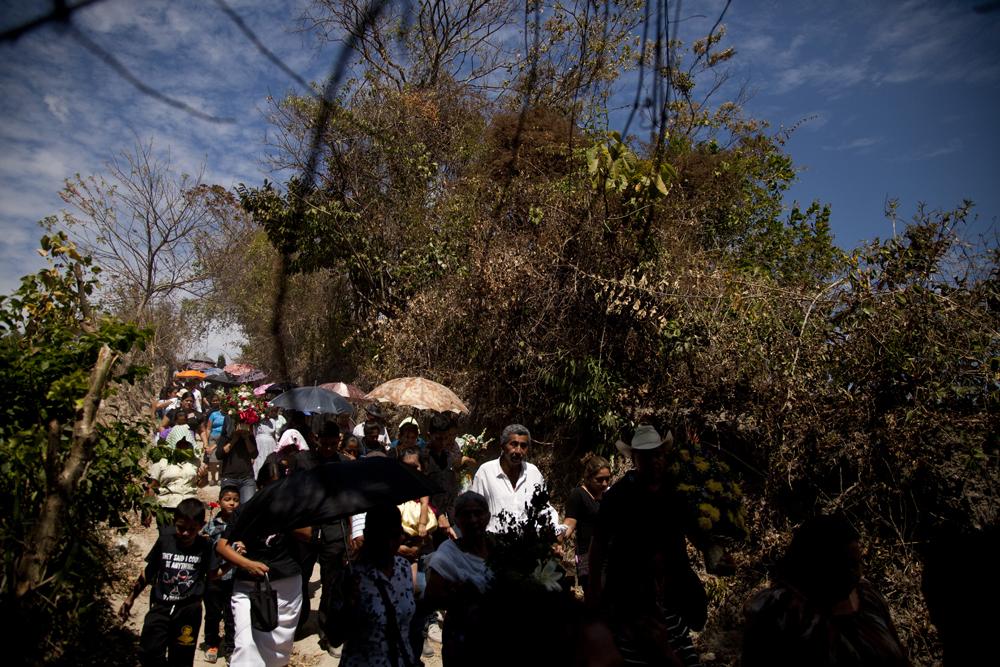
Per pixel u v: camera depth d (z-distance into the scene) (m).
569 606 3.11
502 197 11.38
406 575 4.03
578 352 9.08
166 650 5.05
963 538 2.37
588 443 9.39
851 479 6.20
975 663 2.20
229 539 4.12
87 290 6.21
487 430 10.72
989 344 5.88
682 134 12.05
